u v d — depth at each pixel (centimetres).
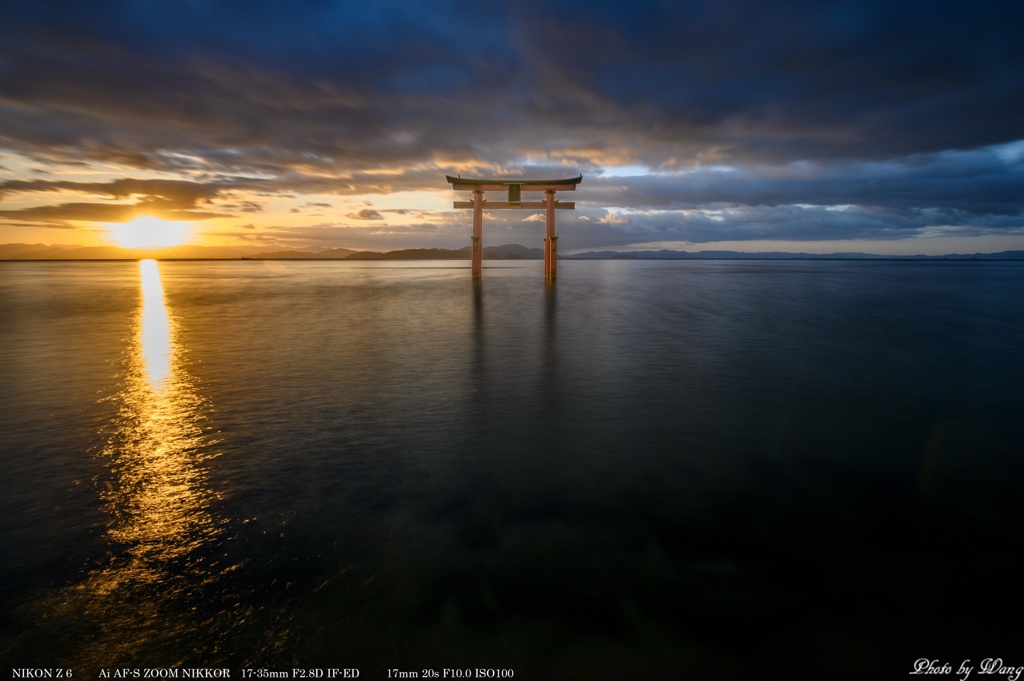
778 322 2052
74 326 2025
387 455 655
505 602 379
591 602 379
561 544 452
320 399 923
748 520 495
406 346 1510
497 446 684
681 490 555
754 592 392
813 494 546
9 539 459
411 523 488
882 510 512
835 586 399
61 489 558
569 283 5234
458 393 961
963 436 720
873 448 675
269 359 1314
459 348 1472
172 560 429
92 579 405
